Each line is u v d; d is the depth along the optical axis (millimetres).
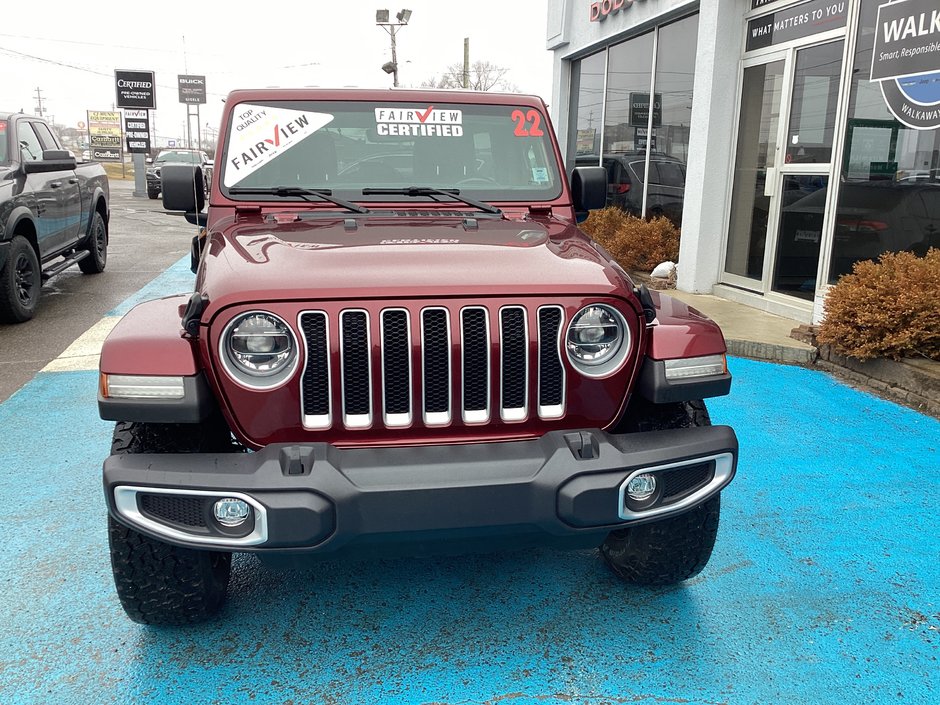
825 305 6012
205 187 3807
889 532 3605
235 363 2342
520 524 2332
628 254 9539
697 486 2553
